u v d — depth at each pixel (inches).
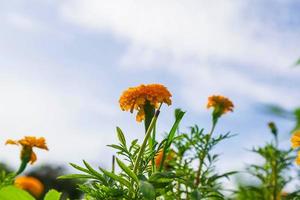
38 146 30.8
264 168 41.0
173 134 29.4
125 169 25.9
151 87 29.2
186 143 35.8
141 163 28.9
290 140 28.6
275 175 40.4
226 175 34.5
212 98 37.1
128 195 27.3
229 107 37.0
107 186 27.9
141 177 25.9
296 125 20.5
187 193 31.2
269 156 40.6
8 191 28.8
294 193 37.5
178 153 35.9
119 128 29.2
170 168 35.0
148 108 29.1
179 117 29.2
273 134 40.5
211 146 35.7
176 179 28.1
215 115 36.8
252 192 39.8
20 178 46.4
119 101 29.7
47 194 30.7
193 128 35.9
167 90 29.3
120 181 26.8
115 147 29.1
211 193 33.0
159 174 25.8
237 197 39.8
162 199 30.1
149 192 24.2
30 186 45.8
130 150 29.2
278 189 40.3
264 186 40.1
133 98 29.3
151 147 29.5
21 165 30.5
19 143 30.6
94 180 28.3
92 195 27.8
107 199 27.6
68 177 28.3
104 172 26.5
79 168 27.9
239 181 40.5
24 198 28.8
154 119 28.5
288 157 40.2
